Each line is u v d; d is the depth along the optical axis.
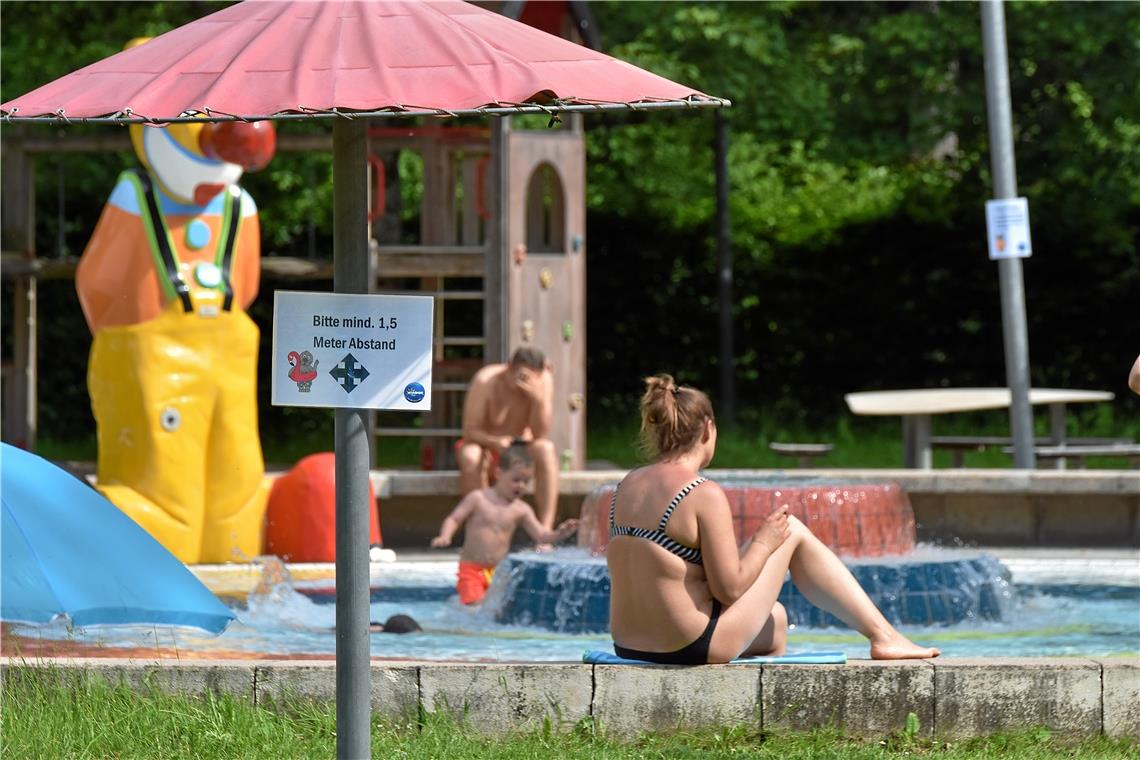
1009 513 38.09
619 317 74.00
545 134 43.53
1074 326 72.00
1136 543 38.03
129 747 16.08
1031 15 65.56
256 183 70.25
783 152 81.12
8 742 15.85
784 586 27.31
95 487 35.25
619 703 17.16
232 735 16.22
